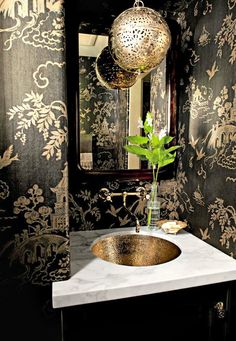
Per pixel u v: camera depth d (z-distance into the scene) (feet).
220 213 3.89
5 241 2.83
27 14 2.68
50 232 2.95
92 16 4.37
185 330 3.40
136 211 4.95
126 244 4.55
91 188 4.66
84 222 4.68
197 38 4.30
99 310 3.04
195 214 4.49
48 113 2.82
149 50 3.47
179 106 4.86
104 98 4.59
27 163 2.81
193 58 4.42
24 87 2.73
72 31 4.29
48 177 2.88
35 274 2.95
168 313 3.30
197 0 4.26
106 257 4.35
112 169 4.72
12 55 2.67
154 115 4.88
